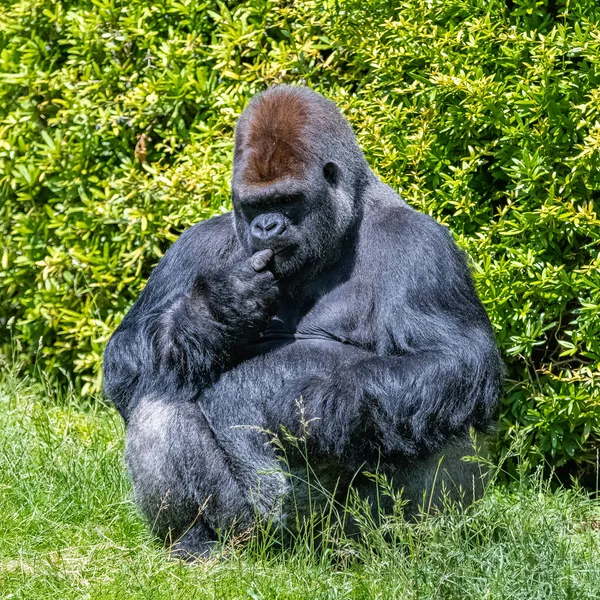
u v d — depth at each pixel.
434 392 18.23
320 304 19.69
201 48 29.48
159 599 17.36
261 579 17.84
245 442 19.33
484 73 26.11
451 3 25.52
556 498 23.06
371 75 27.16
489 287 24.36
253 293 18.72
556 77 24.47
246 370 19.38
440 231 19.62
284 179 18.52
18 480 22.77
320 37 27.59
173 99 28.86
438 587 16.50
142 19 29.41
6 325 33.09
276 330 19.75
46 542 20.34
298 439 18.36
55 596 17.67
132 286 29.86
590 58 23.84
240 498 19.48
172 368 19.17
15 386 30.20
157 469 19.22
